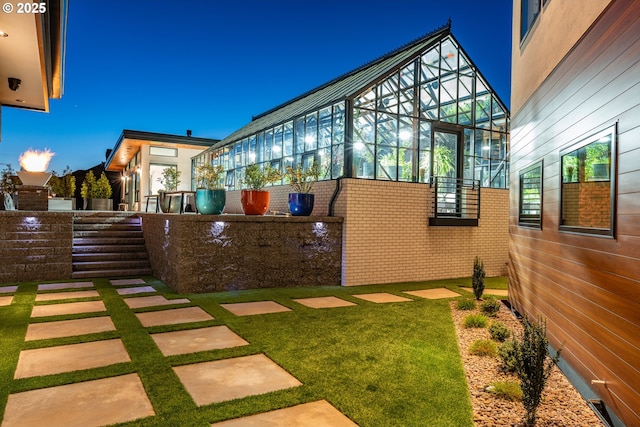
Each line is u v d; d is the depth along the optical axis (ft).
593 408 12.03
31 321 20.20
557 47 17.74
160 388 12.59
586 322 13.66
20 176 39.81
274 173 39.11
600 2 13.33
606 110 12.53
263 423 10.61
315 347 16.99
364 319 22.00
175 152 83.92
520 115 24.89
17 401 11.61
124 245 38.88
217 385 12.98
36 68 27.91
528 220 23.12
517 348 12.00
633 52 10.85
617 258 11.53
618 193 11.60
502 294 31.86
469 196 40.86
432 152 39.11
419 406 11.73
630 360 10.62
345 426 10.53
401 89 37.52
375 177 35.63
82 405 11.43
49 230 32.68
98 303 24.57
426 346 17.43
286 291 30.17
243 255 30.50
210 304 24.88
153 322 20.54
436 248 38.45
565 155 16.51
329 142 37.24
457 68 41.24
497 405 12.03
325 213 36.17
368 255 34.71
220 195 33.22
